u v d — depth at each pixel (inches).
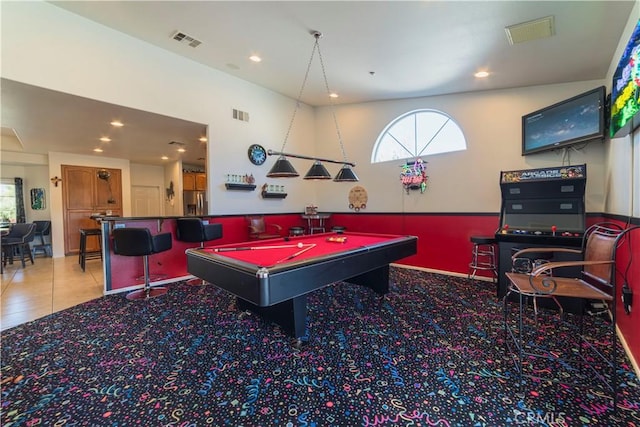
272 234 198.8
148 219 156.3
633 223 85.9
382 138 216.8
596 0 89.5
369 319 113.5
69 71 124.8
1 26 109.3
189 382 74.9
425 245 194.1
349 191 229.0
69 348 92.4
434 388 71.7
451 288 153.4
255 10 113.2
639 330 76.9
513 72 144.1
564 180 130.4
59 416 63.3
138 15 123.3
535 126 150.6
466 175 178.7
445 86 171.3
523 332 101.2
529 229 137.1
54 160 257.8
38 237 271.1
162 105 154.9
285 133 222.2
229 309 124.7
